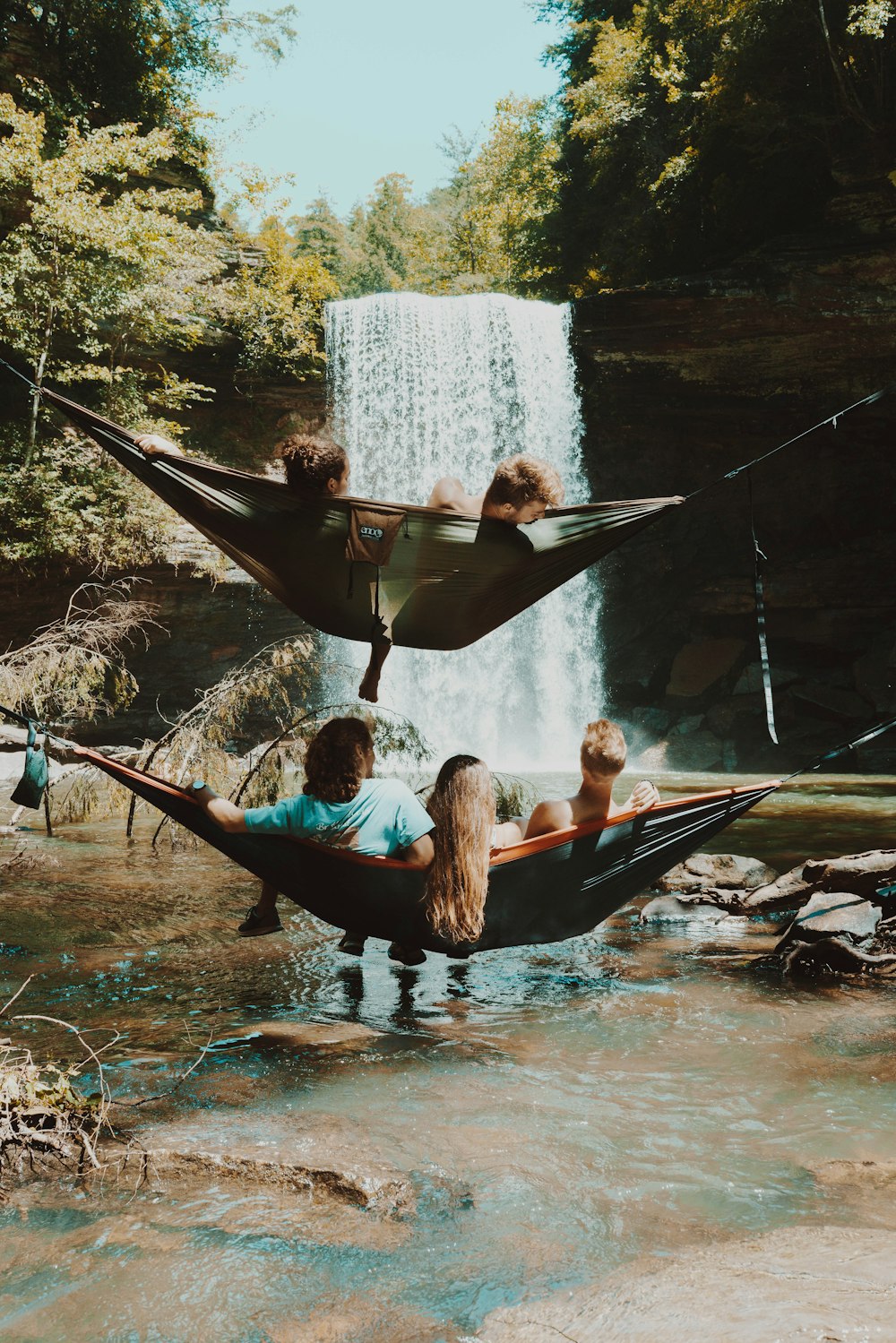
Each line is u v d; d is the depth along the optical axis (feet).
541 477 13.42
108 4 89.81
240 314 86.48
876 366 80.84
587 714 87.51
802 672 81.46
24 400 78.64
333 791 14.76
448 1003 16.38
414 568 14.14
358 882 14.82
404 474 90.68
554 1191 9.96
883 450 84.58
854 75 81.76
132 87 93.25
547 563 14.56
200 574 76.23
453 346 89.30
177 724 34.76
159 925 21.65
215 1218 9.52
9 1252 8.89
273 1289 8.28
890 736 71.51
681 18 99.14
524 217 144.15
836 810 42.29
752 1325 7.20
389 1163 10.39
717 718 78.74
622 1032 14.80
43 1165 10.63
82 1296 8.19
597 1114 11.86
